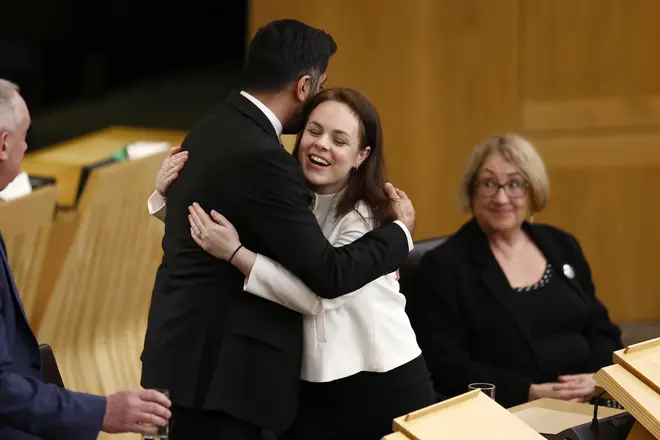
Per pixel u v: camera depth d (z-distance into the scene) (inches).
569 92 736.3
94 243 456.1
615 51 737.0
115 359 480.1
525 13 720.3
